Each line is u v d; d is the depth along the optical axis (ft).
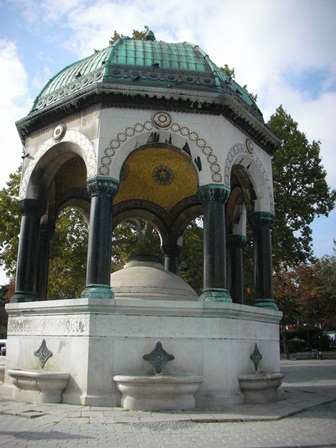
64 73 47.85
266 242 45.60
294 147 94.53
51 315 36.65
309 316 161.07
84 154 39.40
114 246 96.53
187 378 31.50
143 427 25.81
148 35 51.03
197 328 34.71
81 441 22.43
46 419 27.61
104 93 39.04
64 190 51.42
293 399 38.65
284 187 94.63
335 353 161.48
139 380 31.04
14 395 35.45
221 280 37.01
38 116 43.60
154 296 41.57
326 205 96.78
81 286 102.32
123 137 38.93
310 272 153.79
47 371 35.12
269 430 25.77
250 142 45.09
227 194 39.40
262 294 44.29
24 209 43.62
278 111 99.81
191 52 45.52
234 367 35.17
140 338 33.94
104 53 45.01
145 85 39.96
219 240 37.83
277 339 43.09
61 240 89.40
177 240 57.41
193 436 23.94
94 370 32.76
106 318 33.83
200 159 39.68
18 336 39.24
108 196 37.55
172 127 39.75
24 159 45.44
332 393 43.70
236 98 44.39
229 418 28.40
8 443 21.94
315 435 24.62
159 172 54.34
